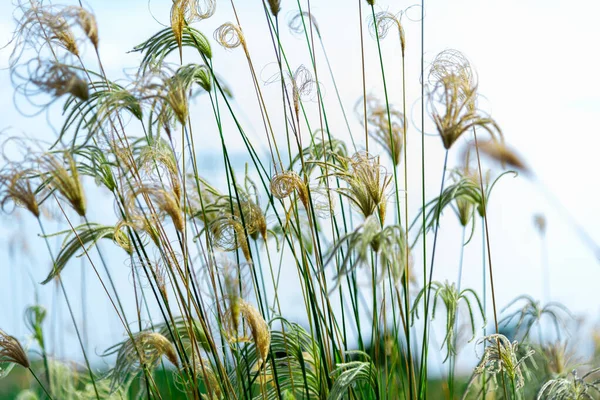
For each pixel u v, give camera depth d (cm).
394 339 247
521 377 246
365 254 212
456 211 263
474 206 258
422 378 240
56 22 225
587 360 276
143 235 240
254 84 242
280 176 237
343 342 243
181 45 233
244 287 234
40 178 228
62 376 276
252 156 243
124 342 234
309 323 244
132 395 272
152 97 223
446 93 224
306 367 253
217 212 251
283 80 242
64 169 220
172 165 229
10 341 243
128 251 238
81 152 231
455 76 225
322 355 239
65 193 220
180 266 238
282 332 240
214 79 238
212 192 253
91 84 229
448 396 261
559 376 260
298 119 241
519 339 275
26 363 244
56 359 277
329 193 244
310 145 256
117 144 232
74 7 225
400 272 219
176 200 229
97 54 228
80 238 237
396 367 260
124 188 228
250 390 238
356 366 236
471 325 252
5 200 224
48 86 216
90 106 229
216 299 232
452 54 228
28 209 226
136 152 243
